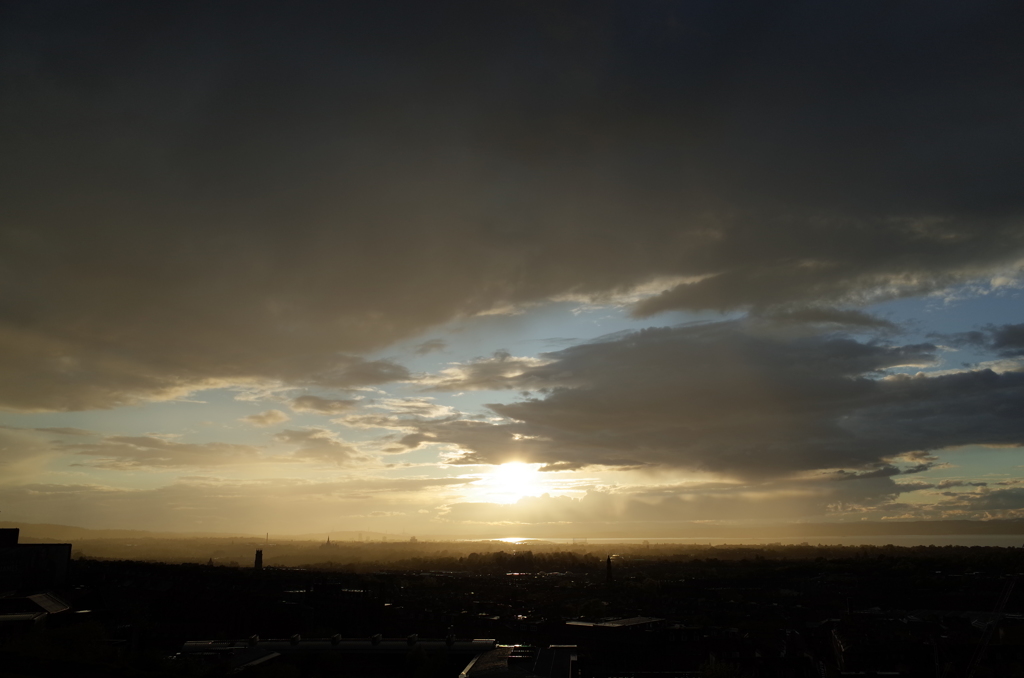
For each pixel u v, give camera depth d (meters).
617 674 199.50
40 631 148.75
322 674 159.62
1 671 125.06
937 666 181.12
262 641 177.75
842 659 199.38
